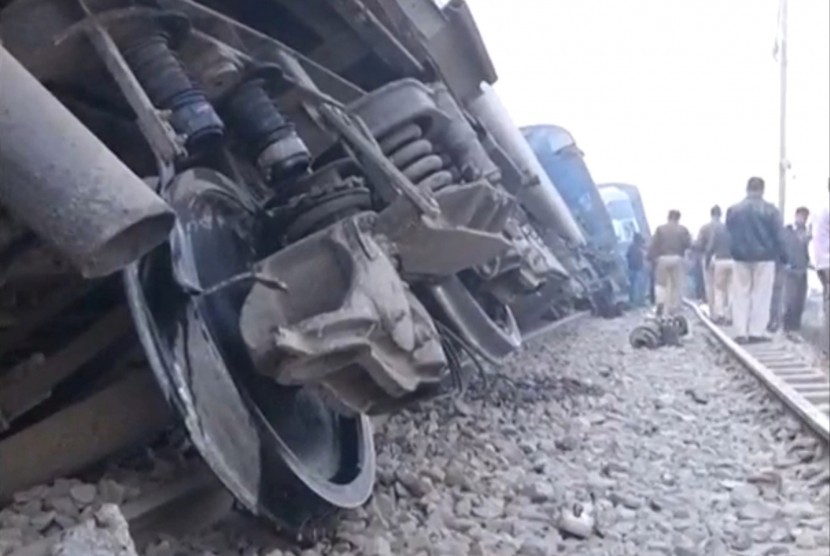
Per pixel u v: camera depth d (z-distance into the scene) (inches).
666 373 505.7
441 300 228.7
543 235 485.7
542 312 497.4
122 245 113.3
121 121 160.1
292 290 154.5
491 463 265.4
